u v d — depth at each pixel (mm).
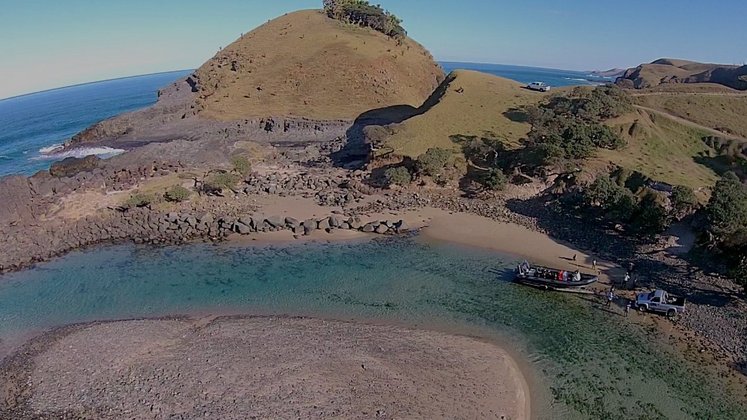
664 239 59594
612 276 54000
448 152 86688
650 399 35781
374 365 38562
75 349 41938
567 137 83875
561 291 51844
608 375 38594
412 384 36344
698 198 66125
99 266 60938
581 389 37000
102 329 45219
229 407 33750
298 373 37406
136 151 100812
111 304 51438
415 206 78312
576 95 107000
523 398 35812
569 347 42344
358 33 186125
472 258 60375
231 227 70375
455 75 128875
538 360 40688
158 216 72688
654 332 44125
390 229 68938
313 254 62625
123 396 35438
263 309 49469
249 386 35969
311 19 195750
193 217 72188
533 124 92812
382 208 77500
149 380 37125
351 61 162125
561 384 37625
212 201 79688
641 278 52812
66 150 129250
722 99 111250
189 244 66750
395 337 43188
